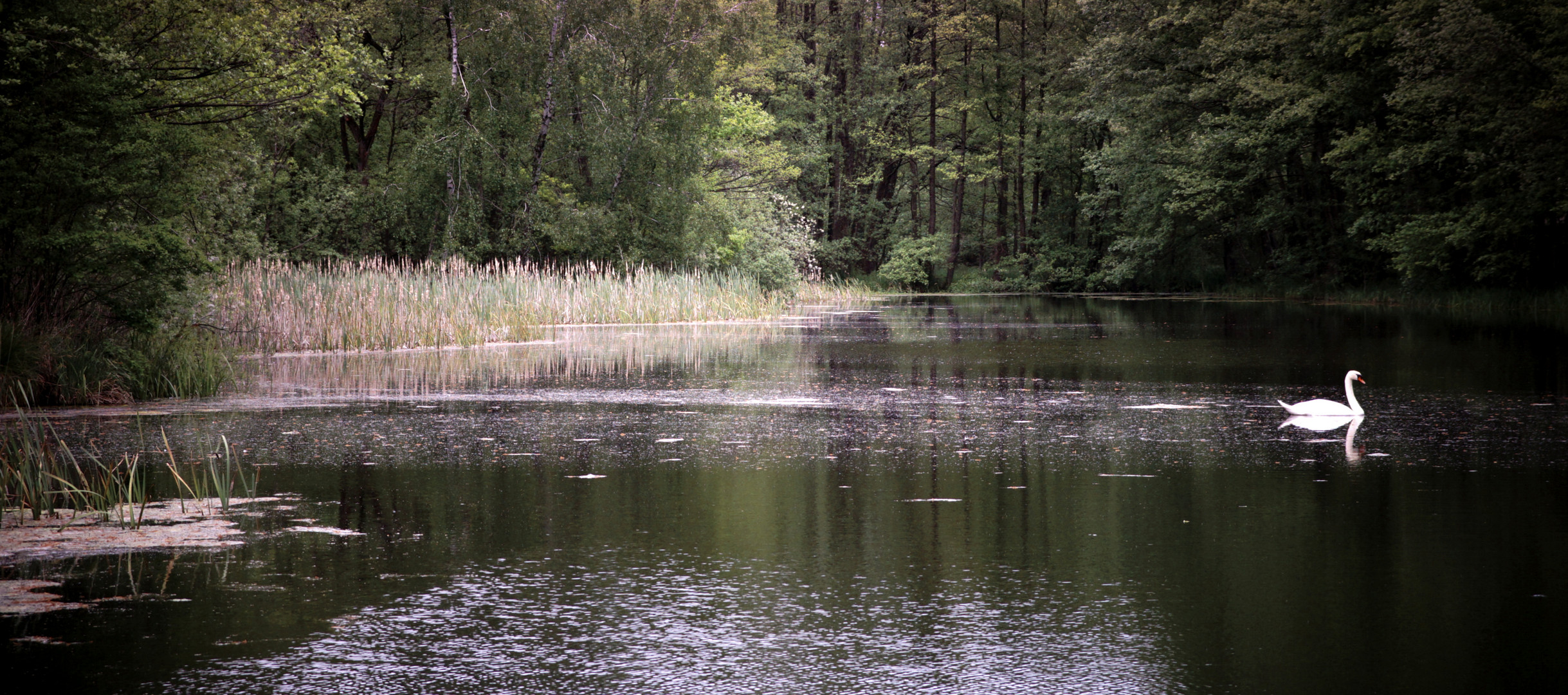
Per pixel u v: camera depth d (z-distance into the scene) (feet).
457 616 16.16
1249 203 154.61
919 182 237.04
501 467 28.71
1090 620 15.89
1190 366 57.11
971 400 43.57
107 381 43.19
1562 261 114.01
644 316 100.17
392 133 130.82
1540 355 61.00
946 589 17.47
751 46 132.16
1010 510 23.41
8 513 23.54
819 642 14.99
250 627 15.72
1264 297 161.89
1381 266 140.97
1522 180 98.63
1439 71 103.91
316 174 120.67
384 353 66.44
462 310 75.97
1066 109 208.44
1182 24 146.20
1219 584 17.62
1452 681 13.42
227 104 51.60
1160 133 160.76
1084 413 39.58
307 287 69.97
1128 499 24.50
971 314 119.14
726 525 22.02
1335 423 36.68
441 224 113.80
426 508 23.72
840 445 32.53
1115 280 189.78
